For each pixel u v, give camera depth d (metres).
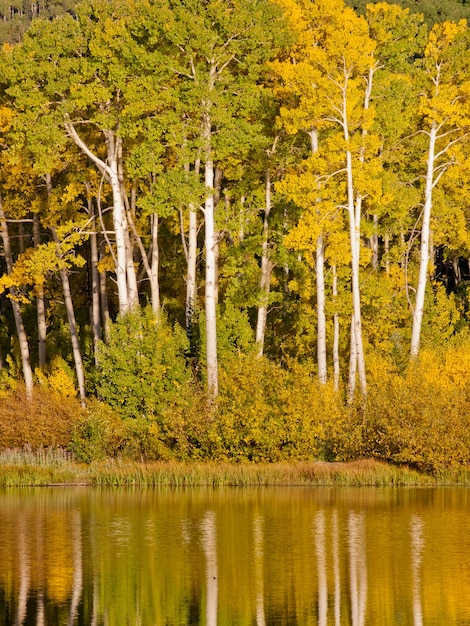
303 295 107.81
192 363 105.38
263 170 107.88
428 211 109.31
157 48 102.06
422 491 83.75
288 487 86.44
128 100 101.19
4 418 98.00
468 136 110.88
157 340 98.69
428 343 115.25
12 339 128.25
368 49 99.56
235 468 89.31
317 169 98.56
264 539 63.50
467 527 67.06
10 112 106.19
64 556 59.09
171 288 133.25
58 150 107.81
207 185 100.75
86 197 116.38
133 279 107.12
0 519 70.44
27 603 50.12
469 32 109.88
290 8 102.38
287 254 105.44
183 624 47.09
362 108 103.00
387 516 71.06
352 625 46.78
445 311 121.88
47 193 115.50
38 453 94.06
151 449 94.50
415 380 94.31
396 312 116.88
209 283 99.44
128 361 97.88
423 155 115.56
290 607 49.47
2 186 116.44
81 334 133.50
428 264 123.12
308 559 58.28
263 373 94.25
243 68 101.62
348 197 101.12
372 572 55.34
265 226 106.69
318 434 92.62
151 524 68.50
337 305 105.94
